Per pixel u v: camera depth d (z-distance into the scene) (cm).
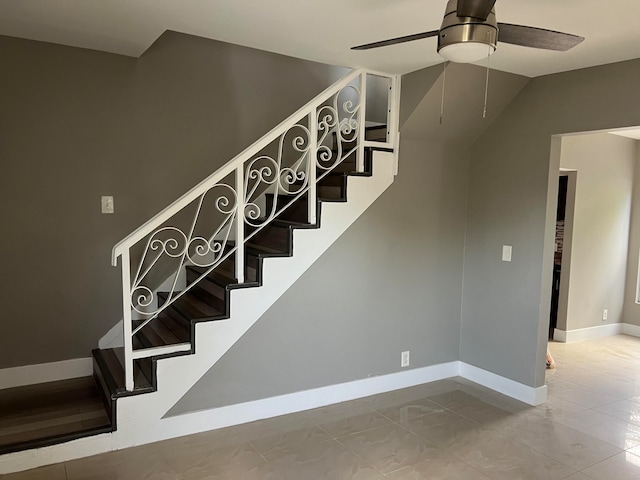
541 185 344
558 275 536
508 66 314
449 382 398
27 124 307
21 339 321
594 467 268
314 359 337
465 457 276
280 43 287
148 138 344
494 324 381
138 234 264
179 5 233
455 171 391
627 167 556
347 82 323
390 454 278
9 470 245
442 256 392
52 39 298
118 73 329
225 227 384
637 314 561
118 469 253
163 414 283
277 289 312
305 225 319
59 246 324
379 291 361
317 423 315
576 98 322
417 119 349
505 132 368
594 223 532
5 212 307
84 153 324
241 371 307
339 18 244
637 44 265
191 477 248
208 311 311
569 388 389
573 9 220
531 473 261
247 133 384
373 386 367
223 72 368
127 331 267
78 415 283
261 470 257
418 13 235
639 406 354
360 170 341
